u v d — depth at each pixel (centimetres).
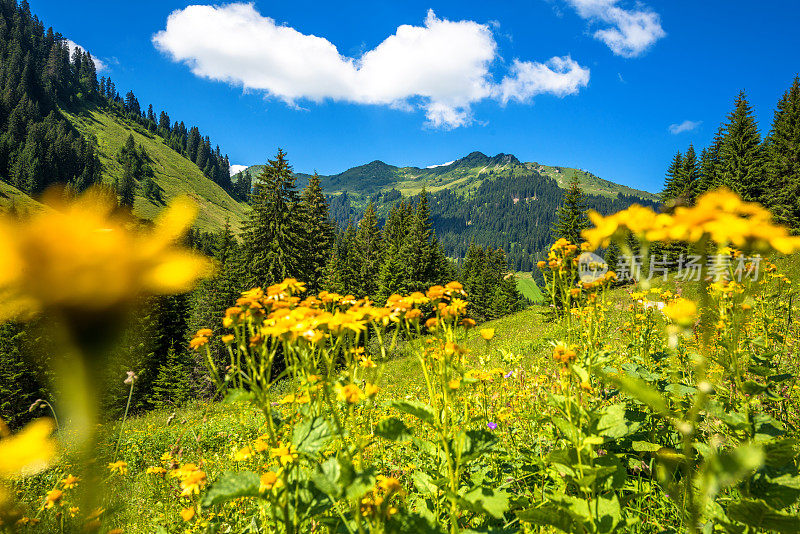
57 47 19288
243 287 3119
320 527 216
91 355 43
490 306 6412
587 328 292
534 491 262
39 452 45
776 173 3400
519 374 471
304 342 179
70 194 41
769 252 121
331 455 201
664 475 208
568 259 278
